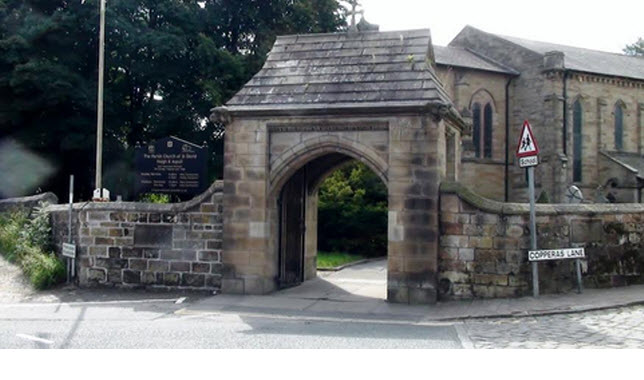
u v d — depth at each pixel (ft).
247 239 42.68
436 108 38.47
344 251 82.58
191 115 92.63
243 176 42.83
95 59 94.63
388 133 39.96
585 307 35.22
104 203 46.83
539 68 123.44
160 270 45.19
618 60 146.10
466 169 117.80
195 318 34.83
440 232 40.06
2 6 86.69
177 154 49.29
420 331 30.48
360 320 34.17
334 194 83.76
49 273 46.75
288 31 101.14
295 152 42.01
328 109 40.32
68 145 86.07
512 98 126.93
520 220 39.45
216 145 96.02
